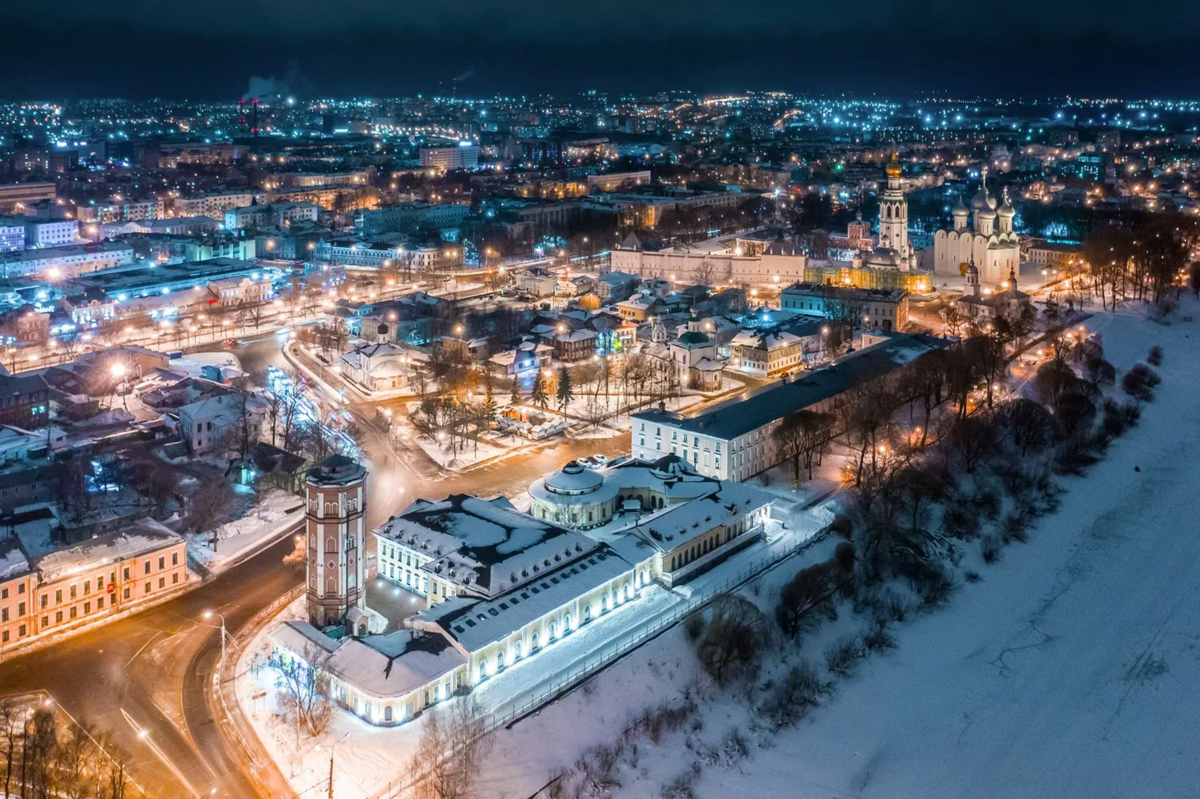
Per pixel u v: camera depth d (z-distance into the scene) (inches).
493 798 7573.8
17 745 7731.3
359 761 7819.9
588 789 7790.4
